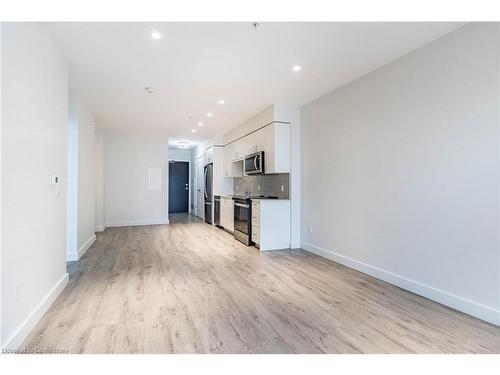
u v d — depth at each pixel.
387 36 2.51
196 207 9.80
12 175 1.74
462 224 2.37
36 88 2.12
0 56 1.60
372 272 3.31
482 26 2.22
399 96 2.95
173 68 3.17
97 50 2.73
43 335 1.96
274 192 5.38
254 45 2.66
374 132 3.28
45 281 2.33
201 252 4.52
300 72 3.31
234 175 6.64
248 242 5.00
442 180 2.53
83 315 2.28
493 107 2.16
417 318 2.27
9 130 1.70
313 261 3.99
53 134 2.52
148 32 2.42
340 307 2.48
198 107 4.78
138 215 7.54
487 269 2.20
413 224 2.81
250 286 3.00
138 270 3.55
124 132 7.27
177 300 2.61
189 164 11.08
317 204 4.36
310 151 4.52
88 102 4.47
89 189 4.85
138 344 1.87
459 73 2.38
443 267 2.53
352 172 3.63
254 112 5.12
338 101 3.87
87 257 4.19
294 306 2.50
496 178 2.14
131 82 3.59
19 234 1.83
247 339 1.95
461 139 2.37
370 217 3.35
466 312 2.34
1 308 1.60
